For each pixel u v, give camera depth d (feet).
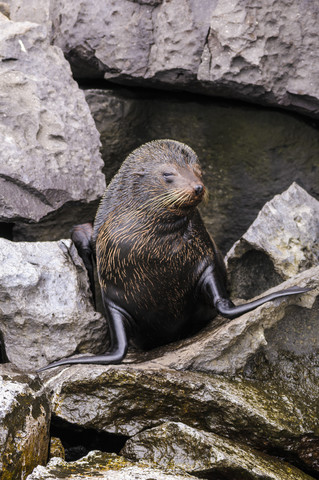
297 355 58.85
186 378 54.03
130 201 60.59
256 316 56.80
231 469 47.47
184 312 62.69
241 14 67.77
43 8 75.41
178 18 69.51
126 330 61.62
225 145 76.48
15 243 60.90
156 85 73.92
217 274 61.82
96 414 52.70
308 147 74.74
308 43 68.28
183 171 58.65
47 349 59.52
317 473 53.42
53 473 44.55
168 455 49.14
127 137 76.38
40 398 49.85
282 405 54.70
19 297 58.44
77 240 68.08
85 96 73.61
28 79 67.31
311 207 69.05
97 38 72.23
